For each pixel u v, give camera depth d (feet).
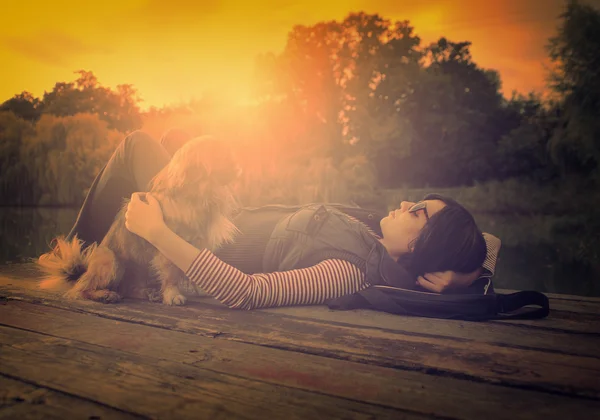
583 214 44.60
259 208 7.96
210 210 7.12
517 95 60.39
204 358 5.01
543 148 57.52
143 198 7.22
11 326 6.17
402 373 4.72
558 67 53.47
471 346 5.59
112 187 8.31
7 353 5.08
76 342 5.50
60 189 52.42
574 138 52.11
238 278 6.82
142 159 8.18
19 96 55.31
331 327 6.30
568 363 5.00
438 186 62.18
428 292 7.30
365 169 54.19
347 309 7.30
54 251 8.21
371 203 49.88
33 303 7.50
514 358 5.16
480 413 3.82
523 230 31.32
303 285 7.08
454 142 62.08
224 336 5.80
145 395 4.03
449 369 4.74
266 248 7.50
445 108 63.05
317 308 7.39
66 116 54.49
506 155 59.31
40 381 4.32
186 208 6.98
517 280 14.47
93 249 7.82
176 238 6.82
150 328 6.15
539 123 58.08
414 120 63.36
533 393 4.25
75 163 52.39
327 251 7.28
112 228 7.72
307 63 61.16
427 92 63.10
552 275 15.42
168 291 7.38
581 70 51.24
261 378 4.48
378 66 63.57
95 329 6.06
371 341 5.69
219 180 7.29
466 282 7.26
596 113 50.93
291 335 5.87
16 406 3.81
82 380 4.35
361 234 7.35
